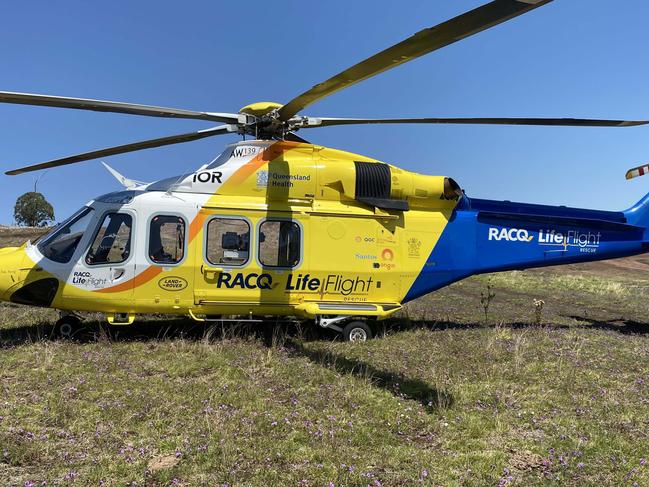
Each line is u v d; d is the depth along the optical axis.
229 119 6.89
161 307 7.27
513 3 3.03
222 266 7.38
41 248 7.13
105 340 6.95
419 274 8.30
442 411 4.75
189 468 3.53
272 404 4.82
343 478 3.46
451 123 6.80
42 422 4.23
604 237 9.44
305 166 7.84
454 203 8.59
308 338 7.82
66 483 3.29
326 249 7.81
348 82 5.05
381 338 7.89
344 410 4.75
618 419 4.70
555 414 4.81
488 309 11.91
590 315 11.59
